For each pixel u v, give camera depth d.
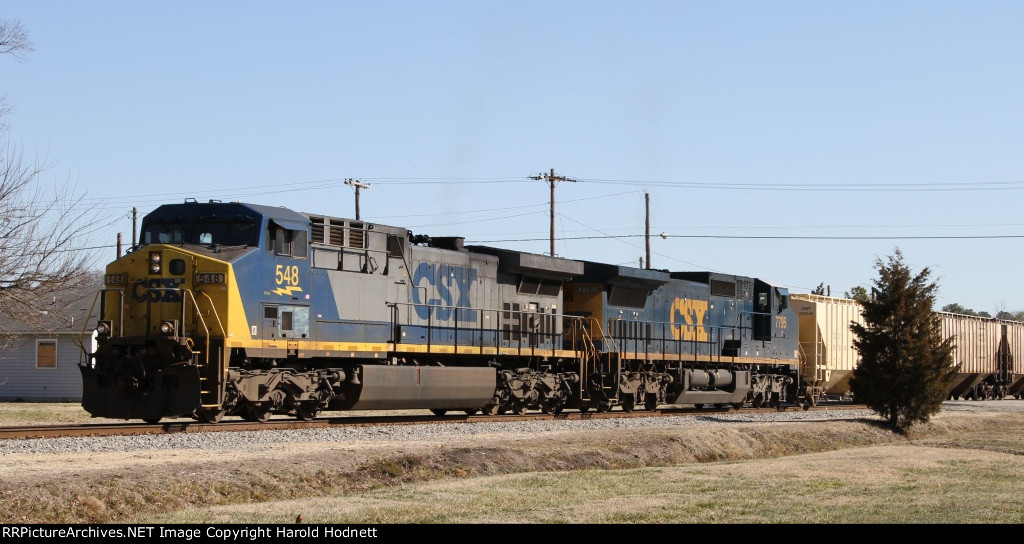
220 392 20.17
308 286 22.25
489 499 13.91
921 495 15.55
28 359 42.59
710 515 13.09
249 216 21.28
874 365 29.70
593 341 30.53
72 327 41.59
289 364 22.50
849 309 45.22
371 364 24.14
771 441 24.19
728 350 36.16
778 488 15.94
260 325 21.05
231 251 20.94
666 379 32.69
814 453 23.42
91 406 21.05
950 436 29.17
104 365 20.89
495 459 17.47
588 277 30.98
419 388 24.69
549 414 28.52
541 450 18.75
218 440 18.39
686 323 34.28
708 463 20.47
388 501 13.62
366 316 23.75
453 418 26.11
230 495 13.59
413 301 25.19
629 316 31.69
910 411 29.31
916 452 23.11
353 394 23.47
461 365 26.86
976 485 17.08
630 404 31.84
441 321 25.94
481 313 27.22
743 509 13.65
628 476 16.98
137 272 21.12
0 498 11.86
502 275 28.19
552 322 29.73
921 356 29.27
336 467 15.47
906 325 29.59
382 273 24.30
